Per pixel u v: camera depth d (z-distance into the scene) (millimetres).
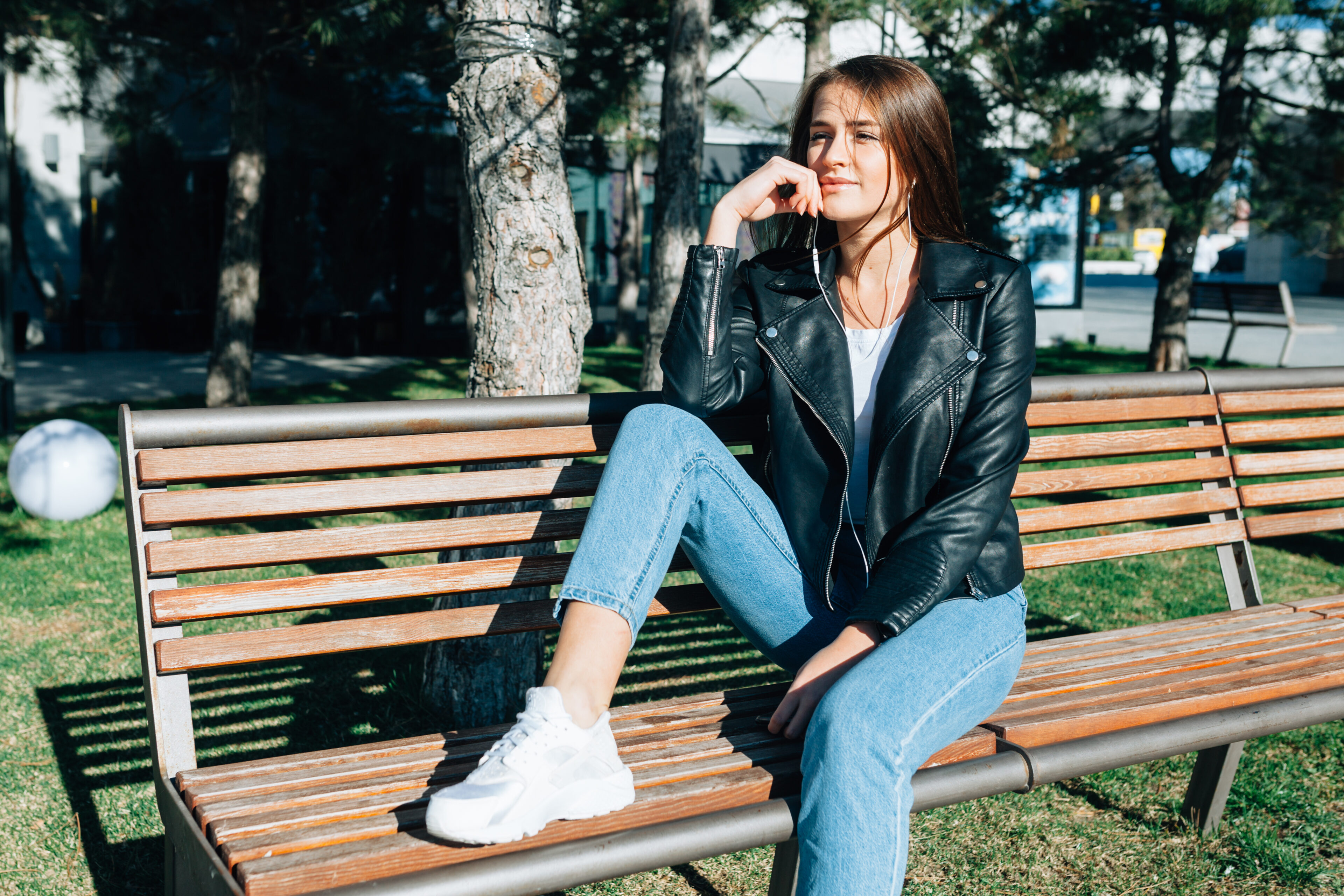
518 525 2002
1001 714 1902
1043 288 16953
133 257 16000
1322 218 10172
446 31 8805
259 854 1382
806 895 1569
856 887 1531
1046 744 1843
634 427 1818
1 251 7719
